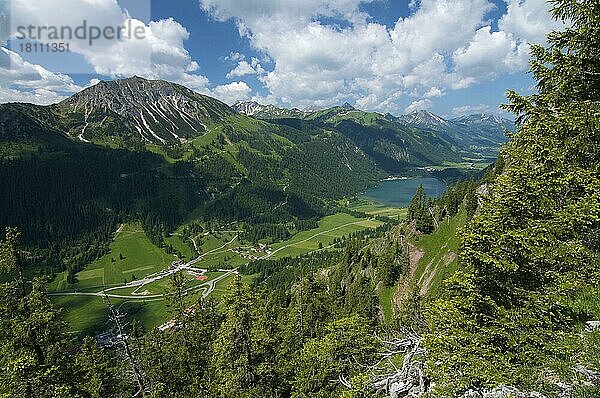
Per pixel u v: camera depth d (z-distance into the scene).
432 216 114.94
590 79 17.98
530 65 19.33
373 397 18.55
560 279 14.80
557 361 13.43
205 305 47.78
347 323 30.08
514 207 15.32
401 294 94.62
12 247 22.30
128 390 35.62
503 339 14.68
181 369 39.72
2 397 20.11
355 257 129.88
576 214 14.78
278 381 29.56
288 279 169.50
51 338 22.92
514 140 18.97
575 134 17.17
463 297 15.56
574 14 18.02
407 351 19.83
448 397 14.31
